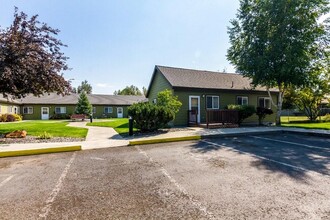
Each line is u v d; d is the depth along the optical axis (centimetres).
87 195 355
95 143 838
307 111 2103
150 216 283
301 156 618
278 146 775
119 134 1108
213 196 344
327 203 314
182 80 1641
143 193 360
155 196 347
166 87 1659
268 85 1520
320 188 373
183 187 385
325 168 495
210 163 547
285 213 285
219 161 566
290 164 531
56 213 295
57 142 858
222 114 1365
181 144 833
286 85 1480
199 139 955
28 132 1196
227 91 1692
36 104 3112
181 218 276
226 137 1010
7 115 2420
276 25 1410
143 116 1083
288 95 2081
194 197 341
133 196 349
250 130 1173
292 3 1317
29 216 287
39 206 317
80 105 3138
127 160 591
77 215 288
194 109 1589
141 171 486
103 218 280
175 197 342
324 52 1432
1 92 1052
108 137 1002
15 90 985
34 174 473
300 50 1299
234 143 842
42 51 1024
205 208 303
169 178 435
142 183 408
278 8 1353
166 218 276
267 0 1404
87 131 1266
